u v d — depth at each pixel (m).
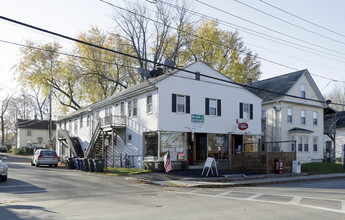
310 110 37.56
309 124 37.19
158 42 43.56
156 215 9.23
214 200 12.25
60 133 43.78
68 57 43.78
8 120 87.50
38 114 83.69
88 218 8.87
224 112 28.50
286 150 34.62
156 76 30.48
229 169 26.20
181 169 24.69
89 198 13.12
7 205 11.34
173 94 25.64
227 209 10.09
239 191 15.58
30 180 19.42
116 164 31.16
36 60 44.62
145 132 26.30
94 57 42.97
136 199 12.77
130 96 28.67
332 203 11.08
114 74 45.78
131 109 28.89
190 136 26.77
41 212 9.93
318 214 9.02
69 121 45.69
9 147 83.69
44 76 44.78
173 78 25.75
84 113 39.75
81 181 19.56
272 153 25.03
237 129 29.16
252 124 30.39
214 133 27.78
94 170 25.67
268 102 35.47
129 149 28.78
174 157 25.39
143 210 10.12
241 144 29.86
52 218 8.96
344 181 22.50
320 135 38.19
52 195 13.96
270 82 39.78
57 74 45.50
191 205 11.05
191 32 42.78
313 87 37.78
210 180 20.30
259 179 21.81
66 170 28.41
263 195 13.66
